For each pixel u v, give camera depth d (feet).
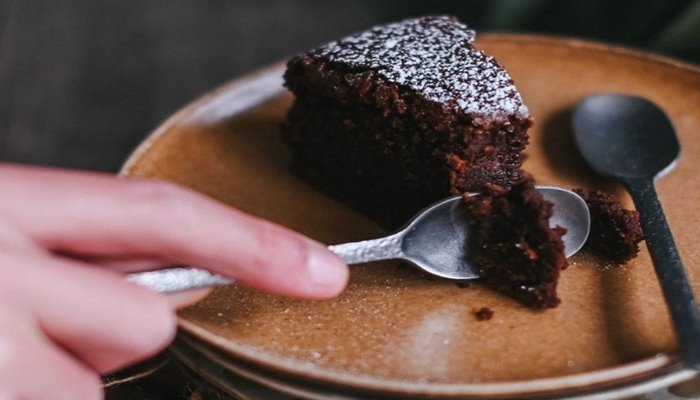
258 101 1.40
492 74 1.20
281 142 1.35
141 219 0.93
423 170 1.20
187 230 0.93
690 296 1.01
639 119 1.32
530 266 1.08
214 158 1.32
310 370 0.98
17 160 1.75
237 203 1.26
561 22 1.87
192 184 1.28
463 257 1.10
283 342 1.05
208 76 1.92
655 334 1.04
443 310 1.09
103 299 0.89
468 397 0.97
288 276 0.96
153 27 2.07
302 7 2.14
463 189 1.18
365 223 1.24
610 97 1.34
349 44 1.27
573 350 1.03
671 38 1.63
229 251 0.95
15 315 0.86
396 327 1.07
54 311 0.88
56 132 1.80
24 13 2.10
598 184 1.26
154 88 1.88
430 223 1.09
